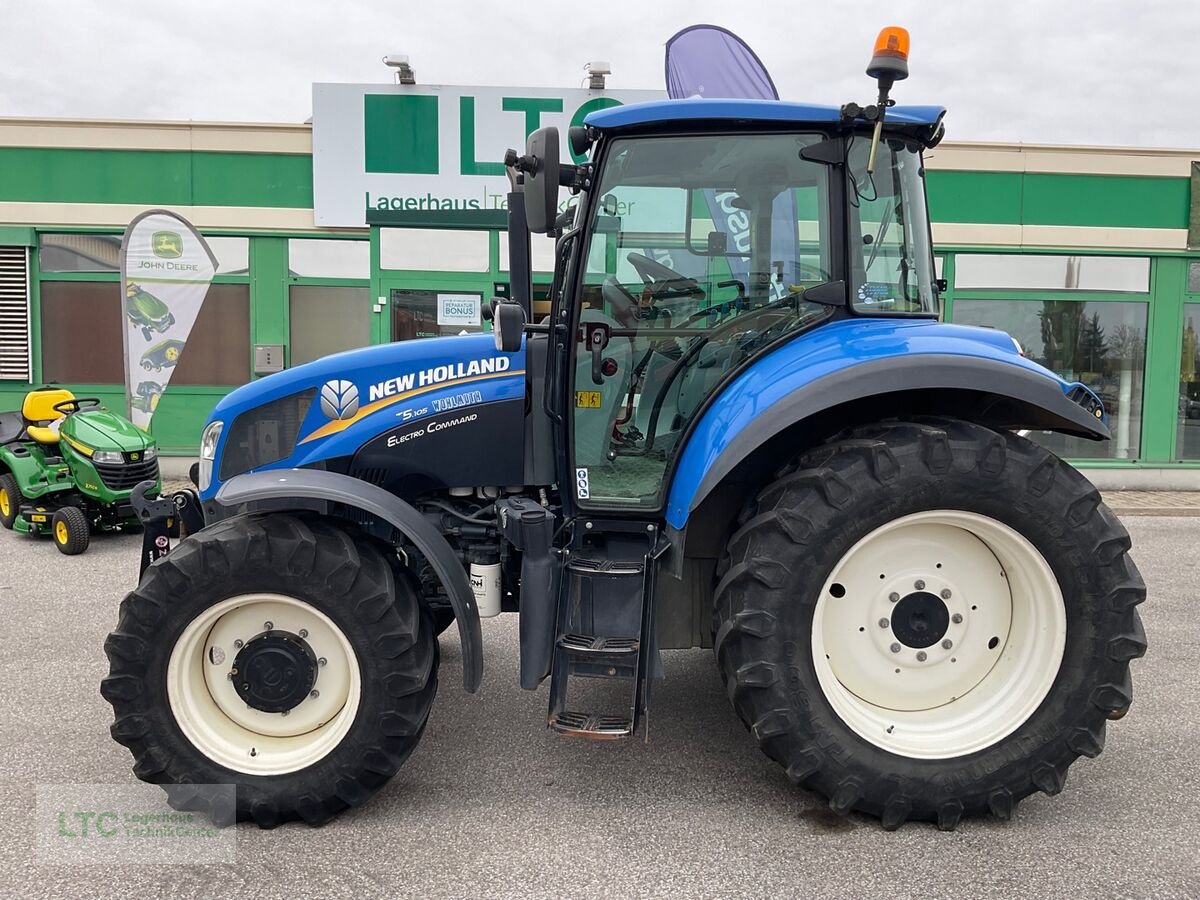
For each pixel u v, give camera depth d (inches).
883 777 101.9
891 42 101.3
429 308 366.9
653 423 116.6
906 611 107.3
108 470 257.4
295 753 106.0
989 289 369.4
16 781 115.7
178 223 306.5
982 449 100.6
